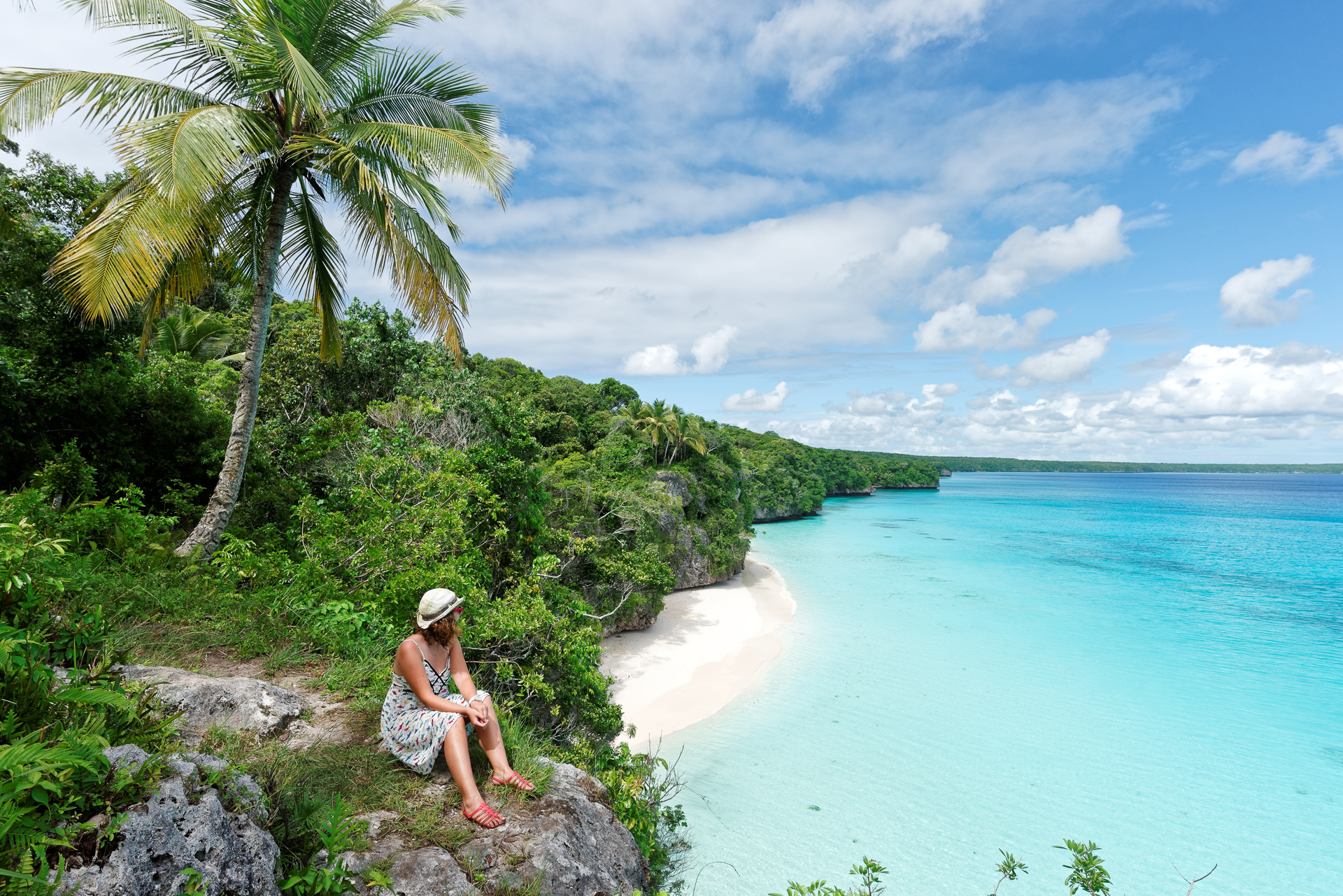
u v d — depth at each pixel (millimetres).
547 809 3809
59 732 2592
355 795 3578
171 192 7195
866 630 30875
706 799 15516
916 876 13367
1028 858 14180
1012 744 19547
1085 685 24812
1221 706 23203
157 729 2963
